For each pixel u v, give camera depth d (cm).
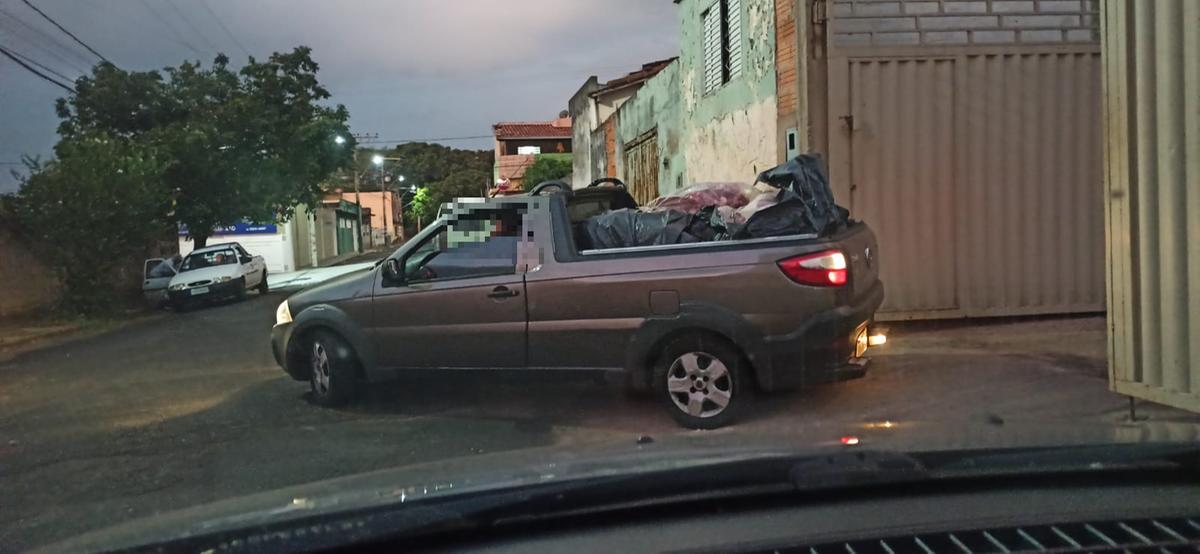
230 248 2194
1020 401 590
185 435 621
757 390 552
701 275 542
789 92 967
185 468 535
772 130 1037
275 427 629
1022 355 734
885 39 859
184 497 477
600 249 580
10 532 431
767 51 1048
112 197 1864
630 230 587
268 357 1013
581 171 2986
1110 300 486
